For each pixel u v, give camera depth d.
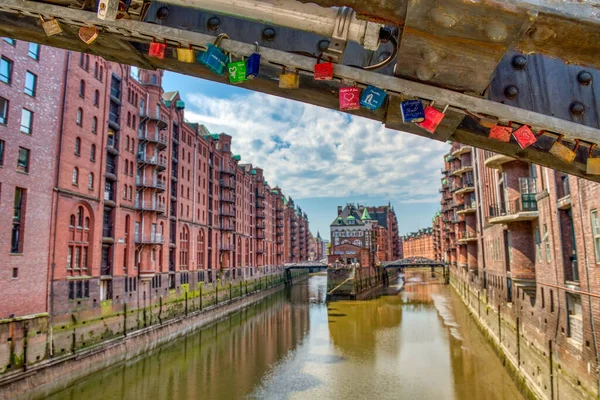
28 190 25.84
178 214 50.44
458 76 3.28
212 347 36.28
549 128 3.65
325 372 28.41
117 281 35.75
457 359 30.27
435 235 144.62
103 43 4.49
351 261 86.25
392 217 174.00
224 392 24.75
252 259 86.94
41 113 27.42
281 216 113.94
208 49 3.89
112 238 35.56
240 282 71.75
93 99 33.41
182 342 38.41
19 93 25.59
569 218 16.69
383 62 3.57
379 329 42.41
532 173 21.94
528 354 21.97
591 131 3.62
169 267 47.81
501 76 3.94
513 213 21.86
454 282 83.75
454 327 42.00
